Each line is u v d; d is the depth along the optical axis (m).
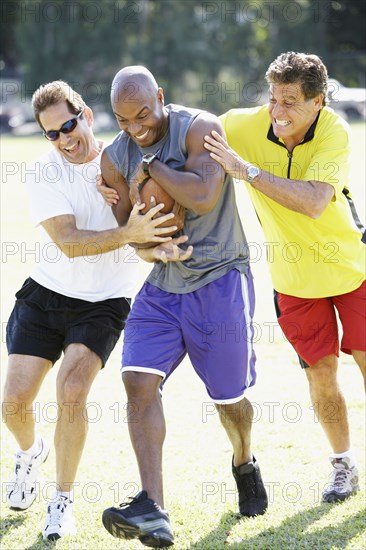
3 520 14.63
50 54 145.62
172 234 13.77
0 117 147.00
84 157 14.34
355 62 148.50
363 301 14.65
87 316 14.42
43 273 14.71
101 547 13.35
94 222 14.60
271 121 14.16
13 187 66.56
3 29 167.00
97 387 22.19
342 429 14.93
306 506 14.55
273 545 13.05
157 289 14.03
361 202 47.91
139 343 13.52
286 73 13.38
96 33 143.50
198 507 14.64
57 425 13.88
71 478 13.97
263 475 15.92
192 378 22.78
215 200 13.17
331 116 14.15
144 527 11.91
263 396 20.70
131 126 13.08
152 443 12.80
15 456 15.70
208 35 146.25
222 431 18.48
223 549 12.98
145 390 13.15
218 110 140.50
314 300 14.88
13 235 45.41
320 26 147.00
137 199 13.47
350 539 13.10
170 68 144.12
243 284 13.89
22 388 14.30
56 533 13.62
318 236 14.50
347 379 21.72
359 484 15.34
